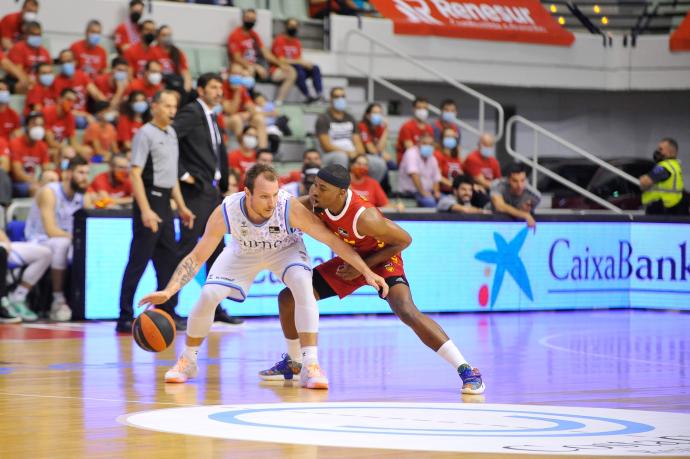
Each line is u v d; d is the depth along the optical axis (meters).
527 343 14.05
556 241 19.52
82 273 15.97
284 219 9.47
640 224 20.16
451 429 7.30
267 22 25.72
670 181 21.14
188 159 14.65
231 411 8.14
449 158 23.28
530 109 31.73
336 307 17.80
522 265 19.20
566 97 32.06
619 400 8.98
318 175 9.34
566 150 32.34
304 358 9.67
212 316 9.95
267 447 6.61
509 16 29.86
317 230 9.45
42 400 8.72
